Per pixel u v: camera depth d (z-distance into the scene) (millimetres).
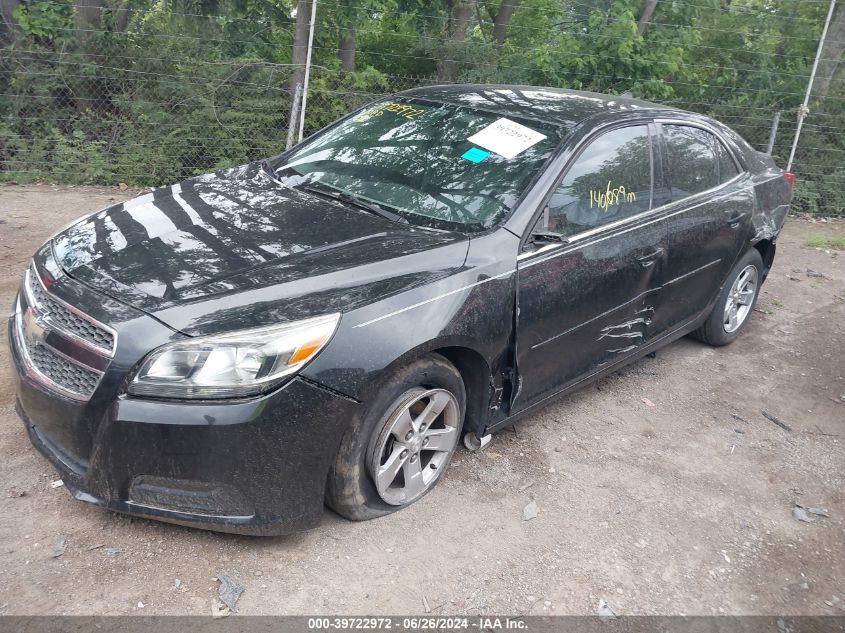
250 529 2699
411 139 3971
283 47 9516
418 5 10625
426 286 2969
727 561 3209
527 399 3617
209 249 3018
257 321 2615
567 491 3527
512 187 3506
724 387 4832
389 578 2840
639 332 4262
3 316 4590
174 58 8703
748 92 10305
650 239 4027
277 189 3748
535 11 11289
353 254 3043
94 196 7703
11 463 3195
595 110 4055
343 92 8688
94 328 2635
